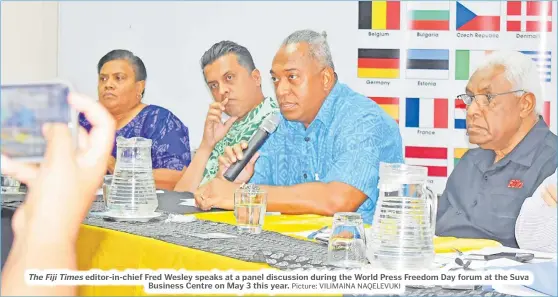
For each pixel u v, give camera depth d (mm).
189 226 1949
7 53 3895
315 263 1428
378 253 1351
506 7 3291
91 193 333
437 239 1844
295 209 2672
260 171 3111
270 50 3520
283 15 3508
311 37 3205
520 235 2311
